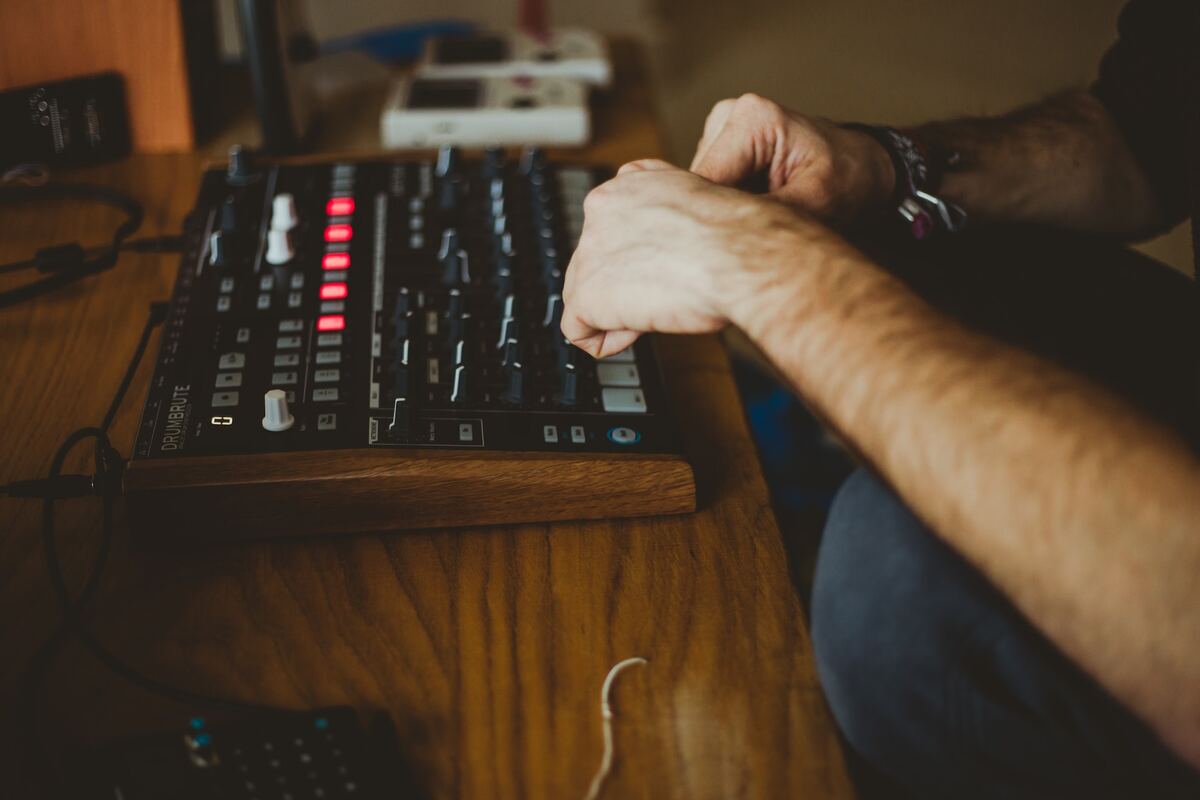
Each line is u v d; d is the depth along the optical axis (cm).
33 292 80
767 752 50
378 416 64
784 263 52
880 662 47
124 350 76
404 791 46
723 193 57
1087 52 329
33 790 47
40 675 52
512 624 57
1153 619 40
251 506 60
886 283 50
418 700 52
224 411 63
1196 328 72
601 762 49
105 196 95
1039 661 44
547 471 62
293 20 108
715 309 53
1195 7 78
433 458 61
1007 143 83
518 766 49
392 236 82
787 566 61
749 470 69
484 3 213
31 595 57
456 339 70
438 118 107
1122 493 41
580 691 53
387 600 58
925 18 350
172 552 60
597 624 57
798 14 352
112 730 50
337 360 68
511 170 94
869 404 46
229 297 74
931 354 46
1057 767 44
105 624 55
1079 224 85
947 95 302
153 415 63
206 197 86
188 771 45
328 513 61
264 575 59
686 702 53
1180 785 43
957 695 45
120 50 100
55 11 97
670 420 66
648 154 109
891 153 74
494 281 77
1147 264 82
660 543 62
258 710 51
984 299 73
